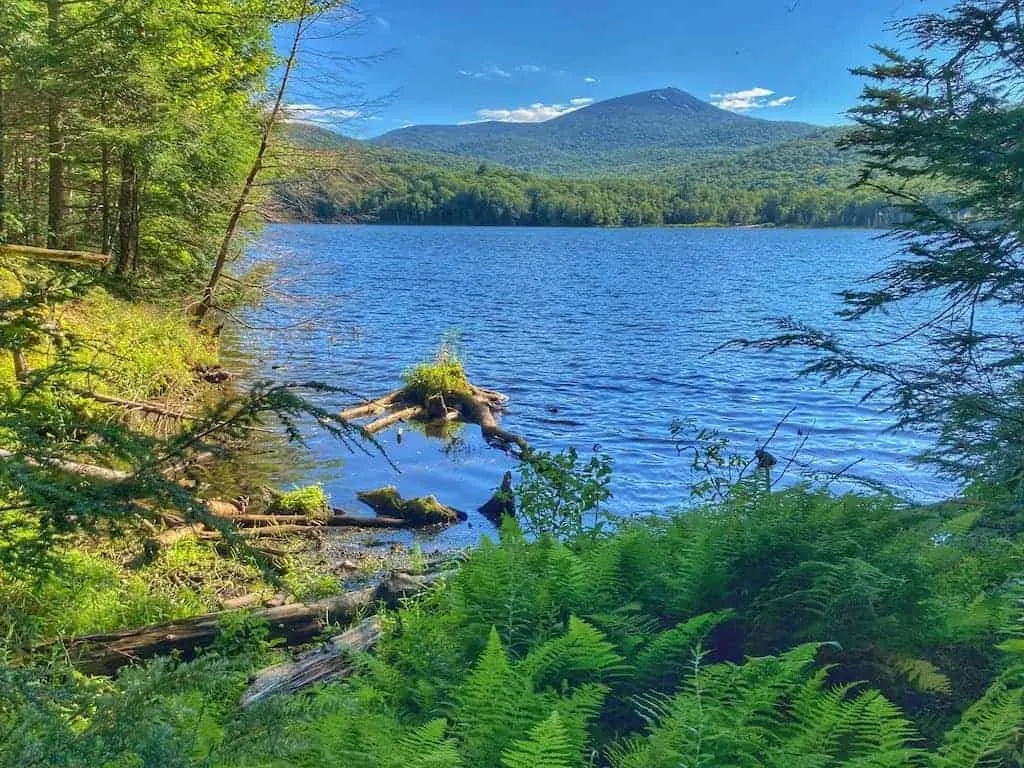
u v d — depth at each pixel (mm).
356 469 13156
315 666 4480
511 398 18703
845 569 3693
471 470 13445
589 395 19094
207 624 5676
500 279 51688
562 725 2717
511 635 3816
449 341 25812
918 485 11164
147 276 16828
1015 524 5027
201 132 14016
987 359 6102
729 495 6000
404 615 4469
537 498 7109
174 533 8281
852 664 3531
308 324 23750
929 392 6160
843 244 103375
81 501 2510
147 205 17234
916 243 5922
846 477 6660
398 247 87938
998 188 5301
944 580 3941
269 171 18125
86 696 2252
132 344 13617
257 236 20594
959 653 3557
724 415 17000
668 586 4094
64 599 5566
